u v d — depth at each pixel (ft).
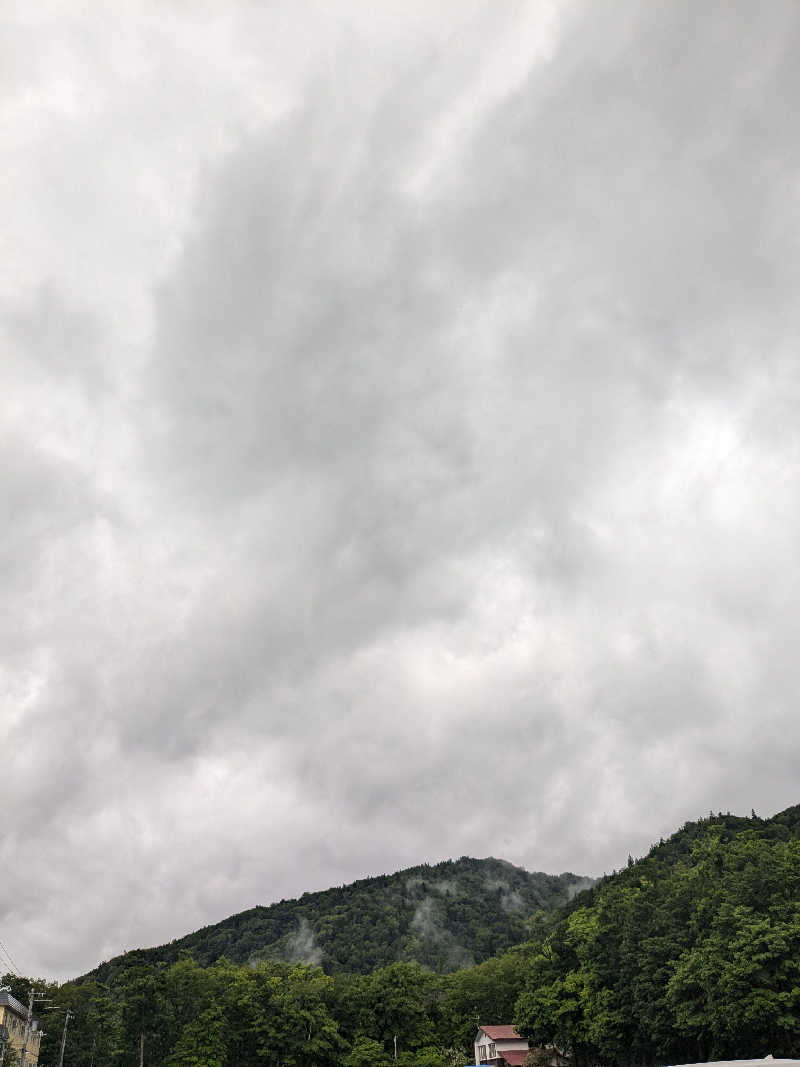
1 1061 288.10
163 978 330.75
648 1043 270.87
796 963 209.15
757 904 237.25
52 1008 352.90
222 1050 319.27
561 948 339.57
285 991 361.51
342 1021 364.79
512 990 422.82
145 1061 326.85
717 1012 221.05
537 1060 346.33
